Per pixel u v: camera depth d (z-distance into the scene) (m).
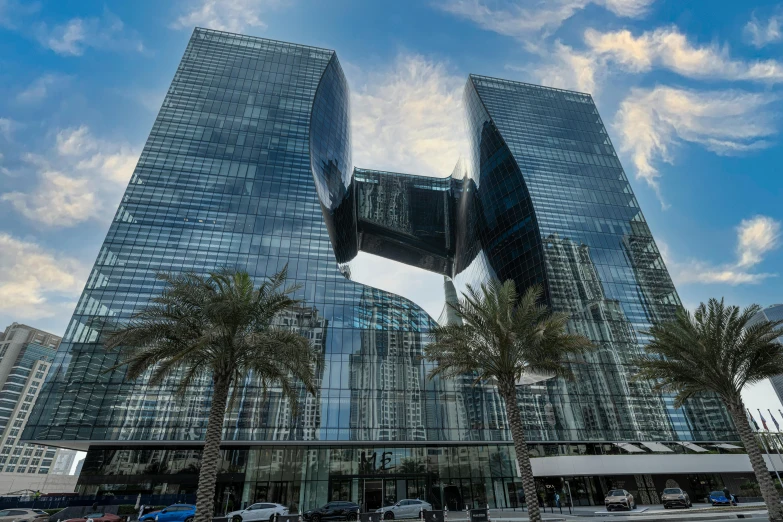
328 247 70.12
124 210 67.00
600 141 106.12
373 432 53.94
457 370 27.80
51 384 50.31
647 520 26.16
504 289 26.22
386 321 62.66
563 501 54.50
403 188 132.75
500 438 57.00
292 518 25.81
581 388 65.50
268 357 23.33
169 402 51.19
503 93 113.81
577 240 84.19
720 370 27.03
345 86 113.94
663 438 62.47
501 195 97.69
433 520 25.83
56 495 51.81
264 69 97.25
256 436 50.97
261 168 78.62
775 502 23.89
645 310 75.50
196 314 22.36
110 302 57.41
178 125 81.06
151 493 49.34
